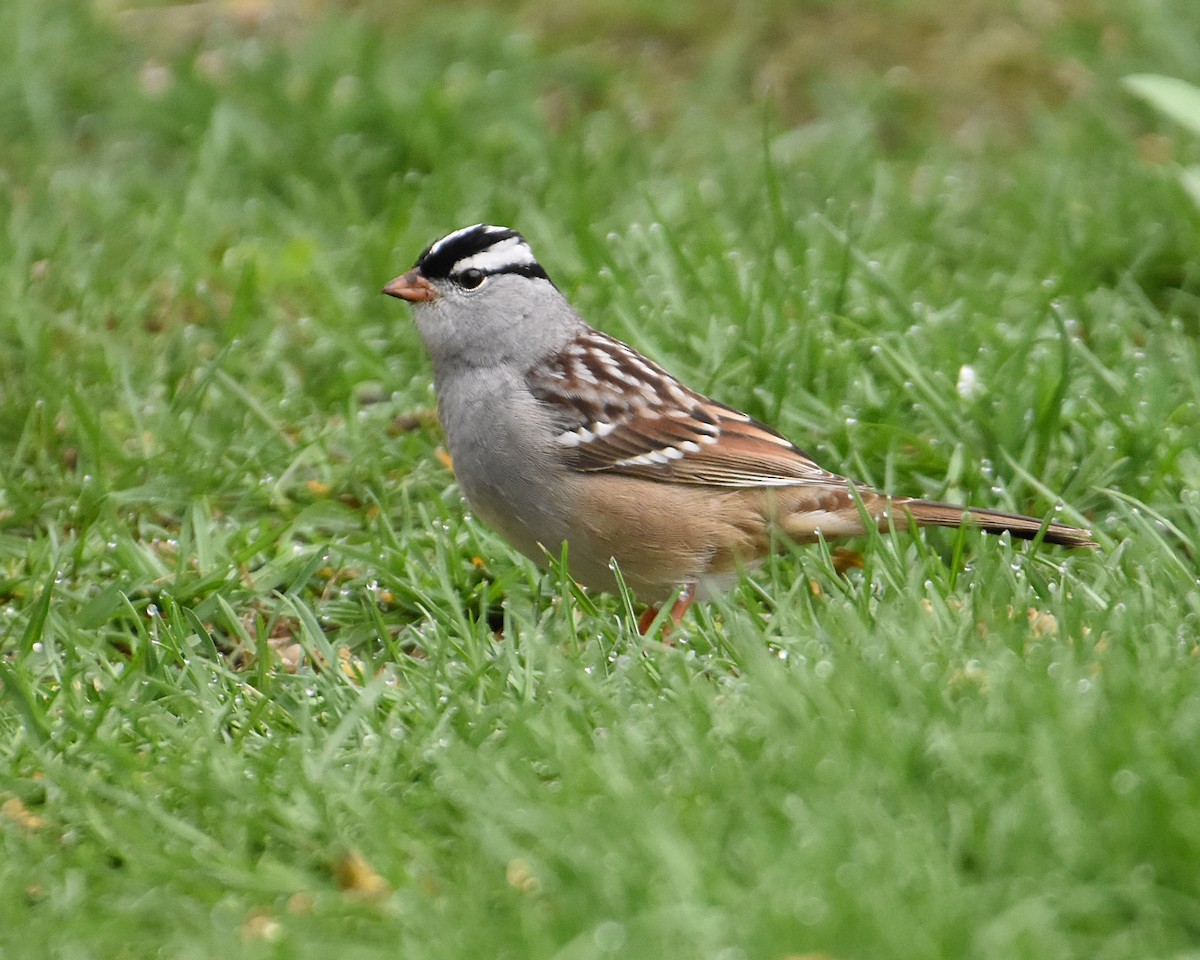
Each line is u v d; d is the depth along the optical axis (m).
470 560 9.86
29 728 7.79
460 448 9.27
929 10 16.59
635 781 6.85
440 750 7.35
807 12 16.67
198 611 9.33
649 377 9.24
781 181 13.81
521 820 6.71
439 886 6.65
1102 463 10.05
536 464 9.04
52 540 9.77
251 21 16.64
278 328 12.11
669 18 16.62
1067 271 11.70
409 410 11.31
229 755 7.51
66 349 11.76
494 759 7.18
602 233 13.03
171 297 12.50
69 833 7.19
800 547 9.14
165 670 8.48
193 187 13.64
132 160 14.77
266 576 9.64
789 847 6.42
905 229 13.13
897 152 14.84
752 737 7.11
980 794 6.59
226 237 13.31
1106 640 7.91
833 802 6.56
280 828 7.07
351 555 9.44
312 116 14.42
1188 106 11.75
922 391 10.42
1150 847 6.30
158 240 12.94
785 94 15.68
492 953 6.20
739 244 12.85
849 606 8.16
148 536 10.29
